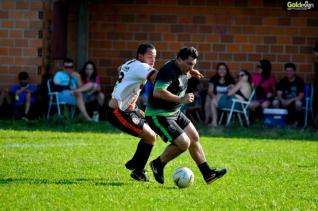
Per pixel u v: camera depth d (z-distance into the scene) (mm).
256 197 23578
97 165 29609
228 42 54062
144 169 27047
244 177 27703
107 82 54250
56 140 38250
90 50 54156
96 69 51062
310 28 54125
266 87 50281
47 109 50562
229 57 54062
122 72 25859
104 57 54156
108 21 54031
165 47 54062
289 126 49156
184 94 25094
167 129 24406
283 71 54219
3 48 51469
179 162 31141
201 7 53938
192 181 24859
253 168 30234
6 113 50531
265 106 49750
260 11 53969
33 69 51500
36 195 22891
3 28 51406
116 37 54156
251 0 53969
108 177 26734
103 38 54125
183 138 24422
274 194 24250
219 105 49281
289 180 27344
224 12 53969
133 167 26016
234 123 49281
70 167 28906
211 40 53969
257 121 50062
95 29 54062
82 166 29234
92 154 33000
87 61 52906
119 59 54219
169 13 54031
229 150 36406
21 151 33562
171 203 22062
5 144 36094
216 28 53969
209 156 33844
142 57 25781
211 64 54062
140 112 25906
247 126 48656
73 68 53094
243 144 39250
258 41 54062
